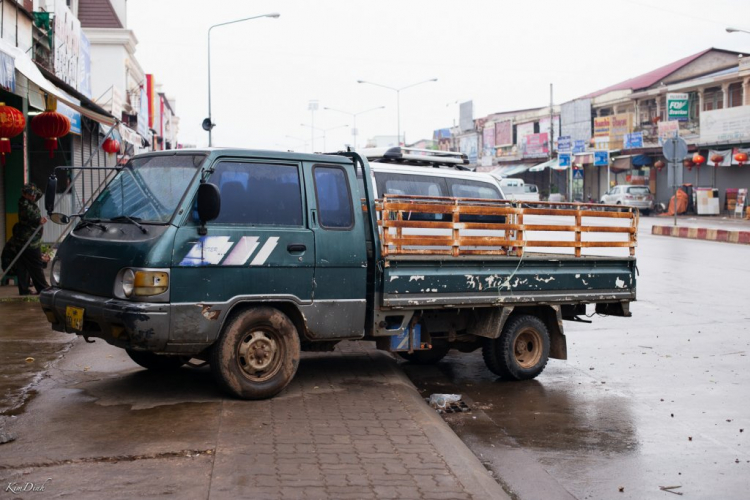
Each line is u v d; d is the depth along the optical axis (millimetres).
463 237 7266
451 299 7176
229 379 6059
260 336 6219
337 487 4414
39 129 12953
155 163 6473
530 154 63156
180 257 5789
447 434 5672
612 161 50438
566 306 8562
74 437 5094
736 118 38594
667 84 46969
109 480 4367
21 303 10812
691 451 5867
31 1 16531
